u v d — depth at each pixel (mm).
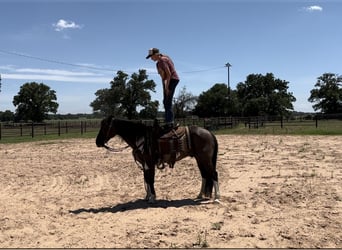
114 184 10828
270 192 9023
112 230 6277
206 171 8070
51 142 26109
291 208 7504
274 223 6508
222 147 20000
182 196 8953
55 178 11867
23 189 10258
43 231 6309
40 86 117062
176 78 7844
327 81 109750
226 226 6387
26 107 116375
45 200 8820
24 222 6863
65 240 5832
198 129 8047
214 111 79875
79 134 35469
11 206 8188
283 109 101750
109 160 15938
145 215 7195
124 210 7680
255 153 16859
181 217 7000
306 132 30172
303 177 10789
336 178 10500
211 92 83188
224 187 9820
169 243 5605
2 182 11281
